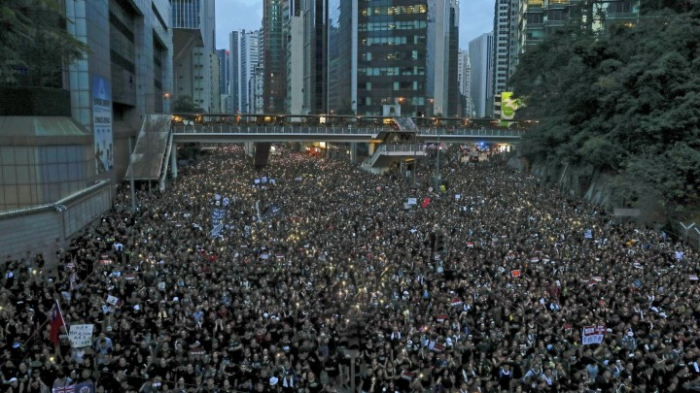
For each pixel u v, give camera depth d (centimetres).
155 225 3316
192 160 9656
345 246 2858
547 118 5984
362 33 13750
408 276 2336
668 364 1569
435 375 1526
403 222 3534
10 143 3575
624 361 1652
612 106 4800
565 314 1934
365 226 3400
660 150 4153
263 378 1503
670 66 4166
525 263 2558
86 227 3506
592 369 1588
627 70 4422
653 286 2267
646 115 4316
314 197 4578
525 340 1734
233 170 7256
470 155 10256
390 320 1866
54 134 3750
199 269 2366
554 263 2583
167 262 2492
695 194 3944
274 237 3072
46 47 3419
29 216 3100
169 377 1505
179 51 15662
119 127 6203
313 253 2717
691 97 3991
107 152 4847
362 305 1970
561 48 6731
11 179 3606
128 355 1539
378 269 2448
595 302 2041
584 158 4988
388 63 13688
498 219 3650
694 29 4319
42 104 3766
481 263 2552
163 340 1656
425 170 7694
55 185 3766
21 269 2294
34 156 3612
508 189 5272
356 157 10569
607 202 5034
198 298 2002
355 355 1698
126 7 6706
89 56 4406
